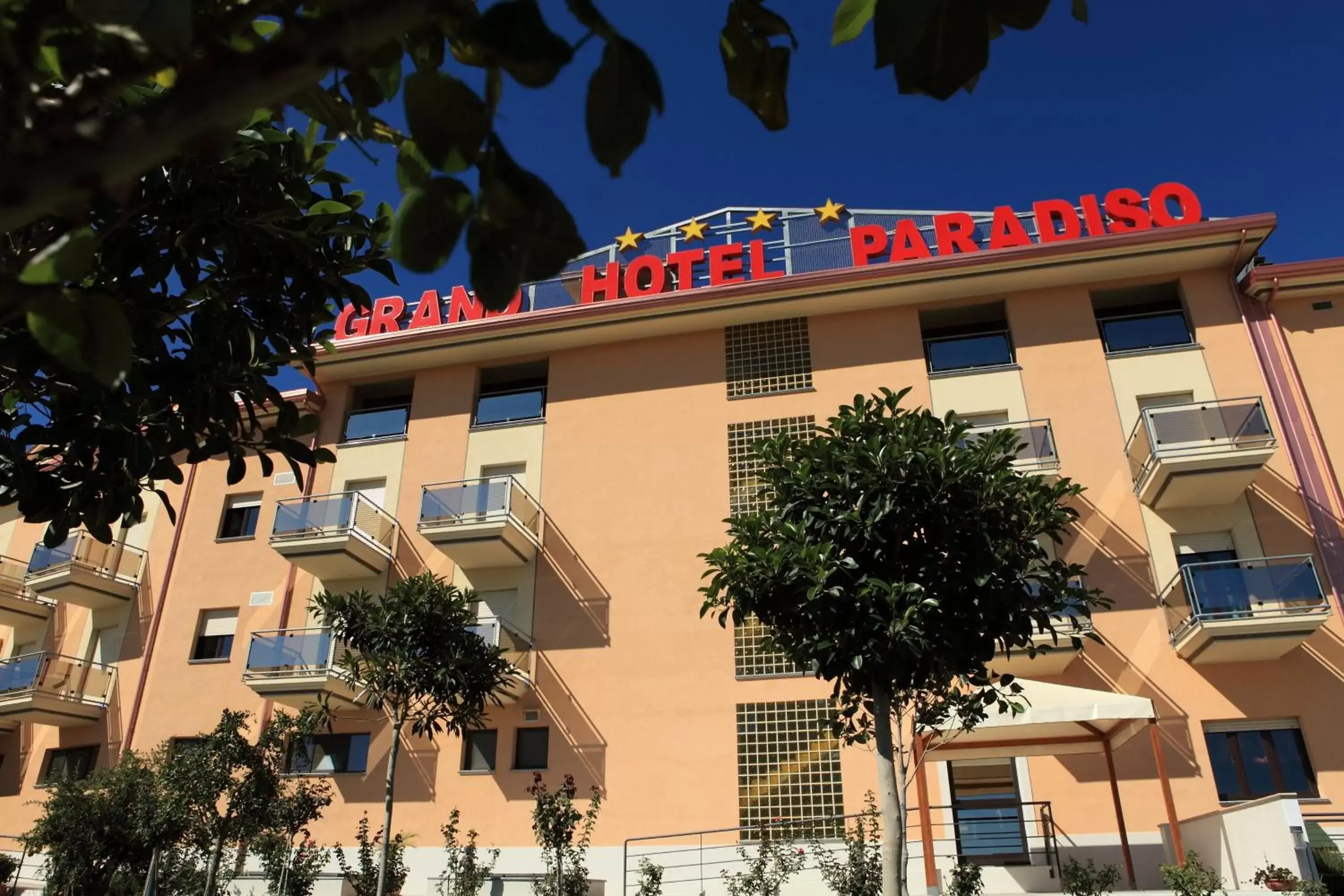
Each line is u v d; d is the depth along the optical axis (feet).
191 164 12.39
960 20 3.75
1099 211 64.23
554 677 58.70
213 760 43.80
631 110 4.00
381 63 5.83
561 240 4.16
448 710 44.86
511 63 3.85
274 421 71.20
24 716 66.08
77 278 3.80
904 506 27.81
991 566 27.07
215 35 3.54
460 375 71.31
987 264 61.11
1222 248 59.00
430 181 4.11
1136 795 48.62
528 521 63.26
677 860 51.85
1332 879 35.47
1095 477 56.54
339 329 76.18
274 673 59.36
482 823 55.57
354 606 43.96
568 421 67.26
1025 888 46.19
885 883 25.88
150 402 13.17
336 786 58.75
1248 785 48.26
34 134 2.99
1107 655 52.01
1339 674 49.01
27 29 3.27
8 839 66.03
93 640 71.36
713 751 54.29
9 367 11.34
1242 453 51.42
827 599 27.37
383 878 40.75
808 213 73.31
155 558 72.38
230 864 54.08
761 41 5.14
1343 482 53.78
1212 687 50.16
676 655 57.47
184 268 13.05
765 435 62.90
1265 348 57.72
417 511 66.95
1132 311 62.34
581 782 55.26
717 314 66.13
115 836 46.37
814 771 52.39
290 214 12.99
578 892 47.34
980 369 61.31
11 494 12.99
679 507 62.03
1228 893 35.45
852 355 63.93
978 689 41.91
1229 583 49.14
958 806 50.57
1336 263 57.57
